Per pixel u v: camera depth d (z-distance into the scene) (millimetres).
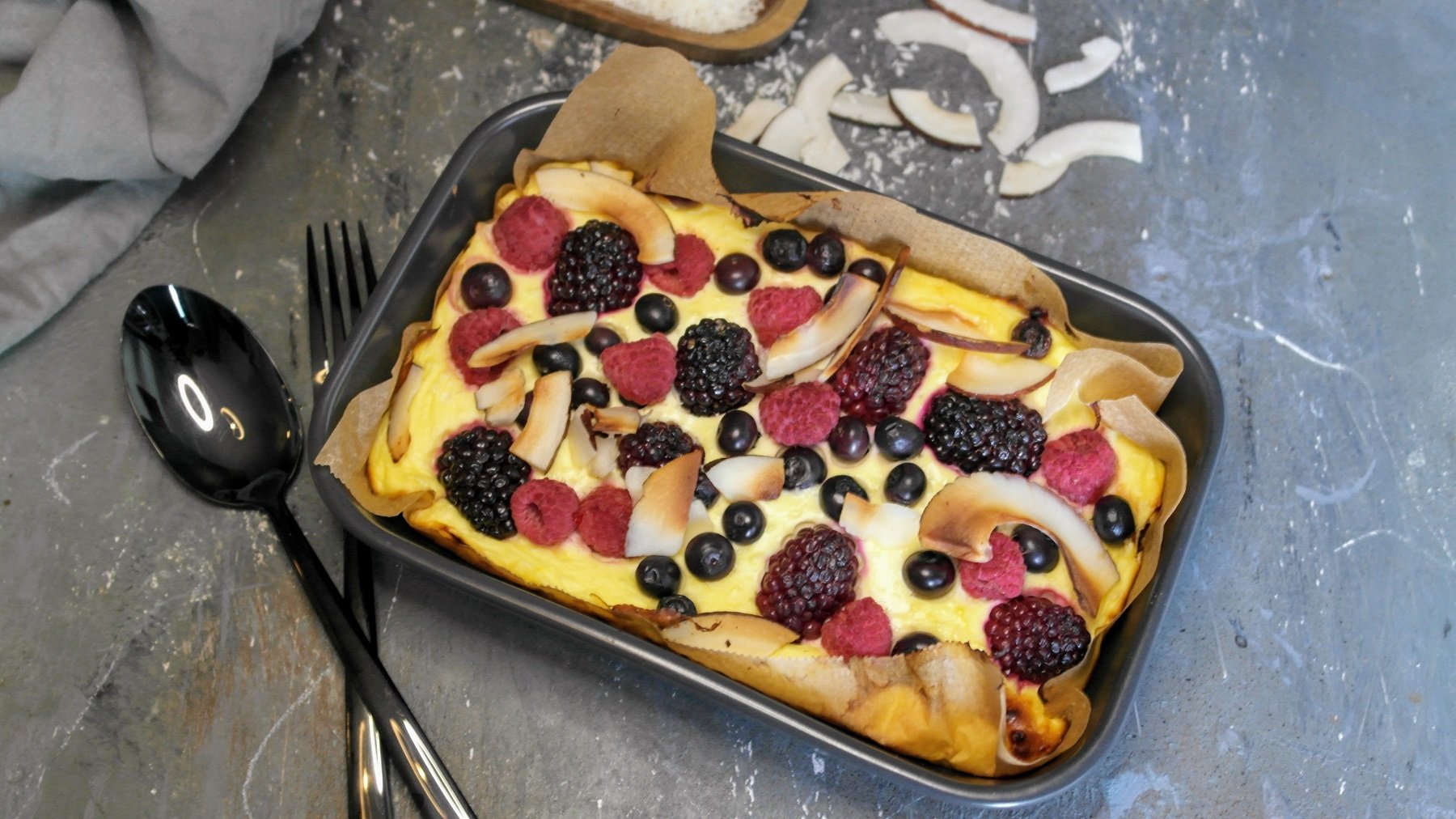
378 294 478
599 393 482
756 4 570
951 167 562
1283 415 540
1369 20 596
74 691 490
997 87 573
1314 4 596
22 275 516
